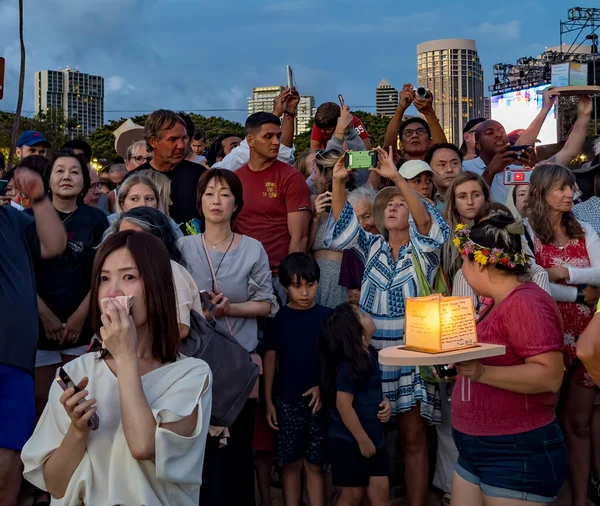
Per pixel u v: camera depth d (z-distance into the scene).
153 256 2.17
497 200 5.70
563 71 36.28
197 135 9.09
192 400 2.07
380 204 4.50
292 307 4.27
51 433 2.07
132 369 1.98
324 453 4.08
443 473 4.34
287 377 4.13
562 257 4.16
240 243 4.00
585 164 5.59
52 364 4.30
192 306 3.12
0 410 3.33
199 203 3.98
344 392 3.80
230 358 3.11
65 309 4.26
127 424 1.93
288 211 4.93
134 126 8.34
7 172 5.56
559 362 2.70
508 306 2.77
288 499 4.15
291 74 6.03
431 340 2.46
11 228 3.61
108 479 2.00
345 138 5.78
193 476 2.06
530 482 2.72
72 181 4.39
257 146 4.93
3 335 3.34
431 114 6.38
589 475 4.49
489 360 2.81
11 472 3.36
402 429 4.14
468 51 174.12
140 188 4.16
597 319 2.39
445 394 4.29
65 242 3.85
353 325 3.88
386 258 4.34
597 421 4.38
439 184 5.48
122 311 1.99
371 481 3.86
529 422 2.74
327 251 4.90
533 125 6.00
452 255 4.27
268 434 4.23
